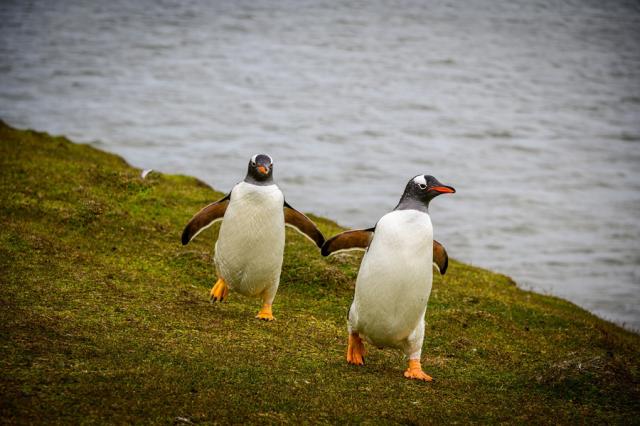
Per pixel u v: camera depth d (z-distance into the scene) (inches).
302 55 7012.8
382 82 5442.9
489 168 2630.4
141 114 3508.9
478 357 505.0
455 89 5152.6
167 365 376.2
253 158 491.2
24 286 484.1
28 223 641.6
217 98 4281.5
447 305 627.5
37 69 4928.6
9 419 291.0
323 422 336.8
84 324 425.4
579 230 1815.9
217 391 349.4
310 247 709.3
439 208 1998.0
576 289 1333.7
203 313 503.8
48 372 339.0
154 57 6294.3
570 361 446.9
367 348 490.9
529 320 625.9
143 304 493.0
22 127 2967.5
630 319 1158.3
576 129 3523.6
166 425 306.7
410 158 2768.2
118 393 328.5
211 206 520.7
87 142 2743.6
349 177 2359.7
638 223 1909.4
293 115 3777.1
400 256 398.3
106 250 623.2
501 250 1615.4
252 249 493.7
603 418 385.7
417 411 367.9
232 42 7819.9
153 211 754.2
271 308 552.7
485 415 374.0
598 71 6225.4
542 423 371.2
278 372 395.9
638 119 3848.4
